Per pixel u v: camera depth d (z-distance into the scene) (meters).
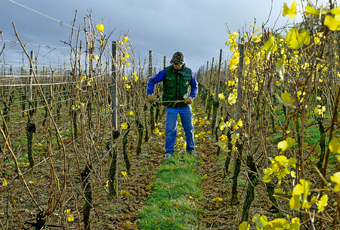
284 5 0.88
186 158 5.12
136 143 6.08
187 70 4.88
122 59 4.51
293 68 3.52
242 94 2.95
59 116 7.91
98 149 5.04
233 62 2.88
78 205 3.32
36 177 4.17
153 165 4.91
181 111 5.10
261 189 3.46
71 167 4.52
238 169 3.11
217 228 2.80
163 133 6.06
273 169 1.39
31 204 3.36
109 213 3.24
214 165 4.88
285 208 2.88
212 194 3.70
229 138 4.15
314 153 4.24
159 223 2.95
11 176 4.02
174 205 3.31
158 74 4.87
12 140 5.71
